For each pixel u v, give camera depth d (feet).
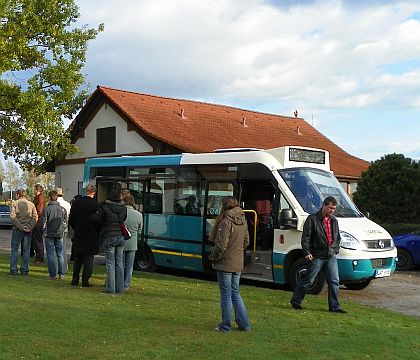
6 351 20.84
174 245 47.16
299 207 39.22
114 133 102.99
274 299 34.17
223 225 24.99
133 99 106.11
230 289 25.29
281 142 115.34
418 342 25.08
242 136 109.29
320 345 23.57
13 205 40.81
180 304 31.32
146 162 50.57
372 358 22.16
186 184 46.85
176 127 100.94
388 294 39.96
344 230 37.50
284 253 39.37
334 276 30.96
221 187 44.14
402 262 55.98
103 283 38.60
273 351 22.29
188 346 22.49
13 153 85.76
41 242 50.72
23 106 75.82
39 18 74.59
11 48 70.18
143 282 40.11
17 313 26.96
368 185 73.97
